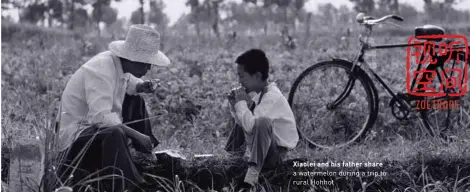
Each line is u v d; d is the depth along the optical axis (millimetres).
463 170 4434
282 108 4109
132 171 3730
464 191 4207
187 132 5402
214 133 5410
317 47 10914
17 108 5688
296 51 10172
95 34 16922
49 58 9039
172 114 5707
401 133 5340
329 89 5656
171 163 4230
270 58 8898
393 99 5098
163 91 6270
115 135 3666
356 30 11312
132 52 3877
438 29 4977
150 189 4152
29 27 18172
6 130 4719
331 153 4602
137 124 4164
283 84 6566
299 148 4820
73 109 3881
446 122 5156
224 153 4422
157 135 5270
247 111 3945
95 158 3938
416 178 4367
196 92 6422
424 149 4629
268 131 3916
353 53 8273
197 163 4297
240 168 4277
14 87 6418
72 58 9352
